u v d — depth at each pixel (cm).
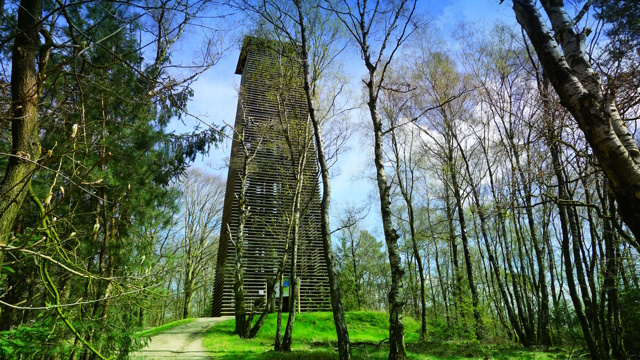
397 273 919
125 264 592
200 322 2128
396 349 844
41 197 528
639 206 316
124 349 550
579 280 1116
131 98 576
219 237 3378
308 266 2514
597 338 984
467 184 2059
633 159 343
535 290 2053
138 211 649
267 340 1647
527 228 2453
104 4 442
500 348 1511
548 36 389
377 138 1062
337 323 918
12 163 337
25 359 422
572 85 362
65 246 491
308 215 2456
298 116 1742
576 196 1216
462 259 3384
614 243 923
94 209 579
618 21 673
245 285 2439
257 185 2645
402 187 2086
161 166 762
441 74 1941
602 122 342
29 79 362
